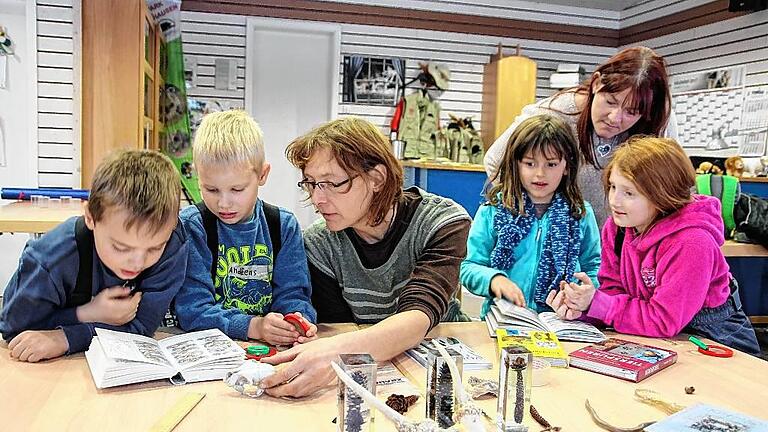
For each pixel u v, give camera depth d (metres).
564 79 5.76
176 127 4.91
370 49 5.66
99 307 1.38
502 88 5.57
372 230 1.64
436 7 5.75
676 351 1.54
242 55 5.43
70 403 1.10
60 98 3.84
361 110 5.69
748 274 4.29
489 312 1.75
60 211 2.90
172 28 4.84
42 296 1.34
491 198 2.11
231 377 1.18
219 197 1.55
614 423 1.10
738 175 4.53
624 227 1.79
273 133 5.64
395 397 1.15
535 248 2.01
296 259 1.68
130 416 1.06
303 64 5.64
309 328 1.48
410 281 1.57
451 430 0.95
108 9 3.76
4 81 4.23
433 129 5.77
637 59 2.09
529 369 1.05
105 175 1.25
